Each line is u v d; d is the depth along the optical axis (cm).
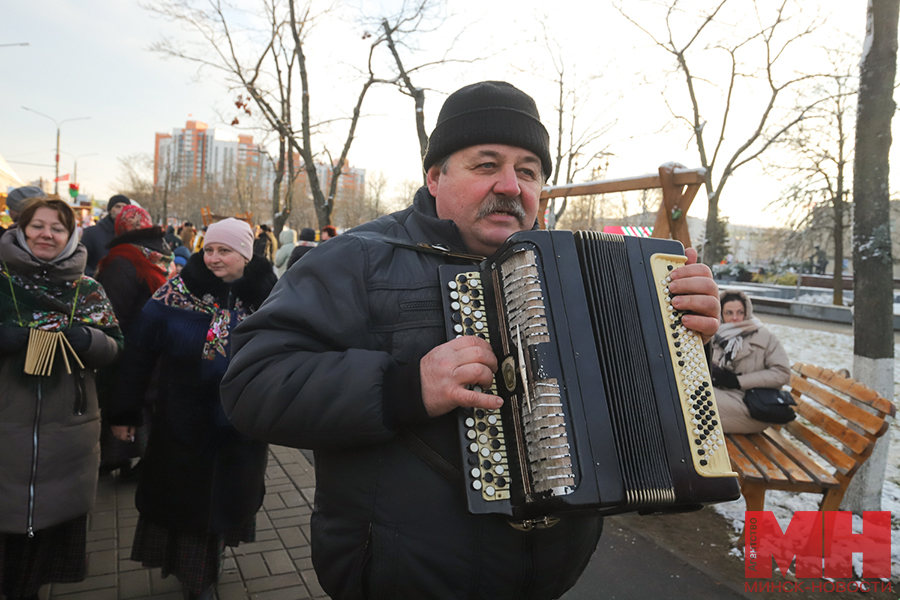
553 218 771
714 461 145
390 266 157
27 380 264
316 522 158
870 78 394
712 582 331
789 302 1736
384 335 153
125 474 448
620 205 1523
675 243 163
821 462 492
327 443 140
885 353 397
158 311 289
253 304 306
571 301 142
